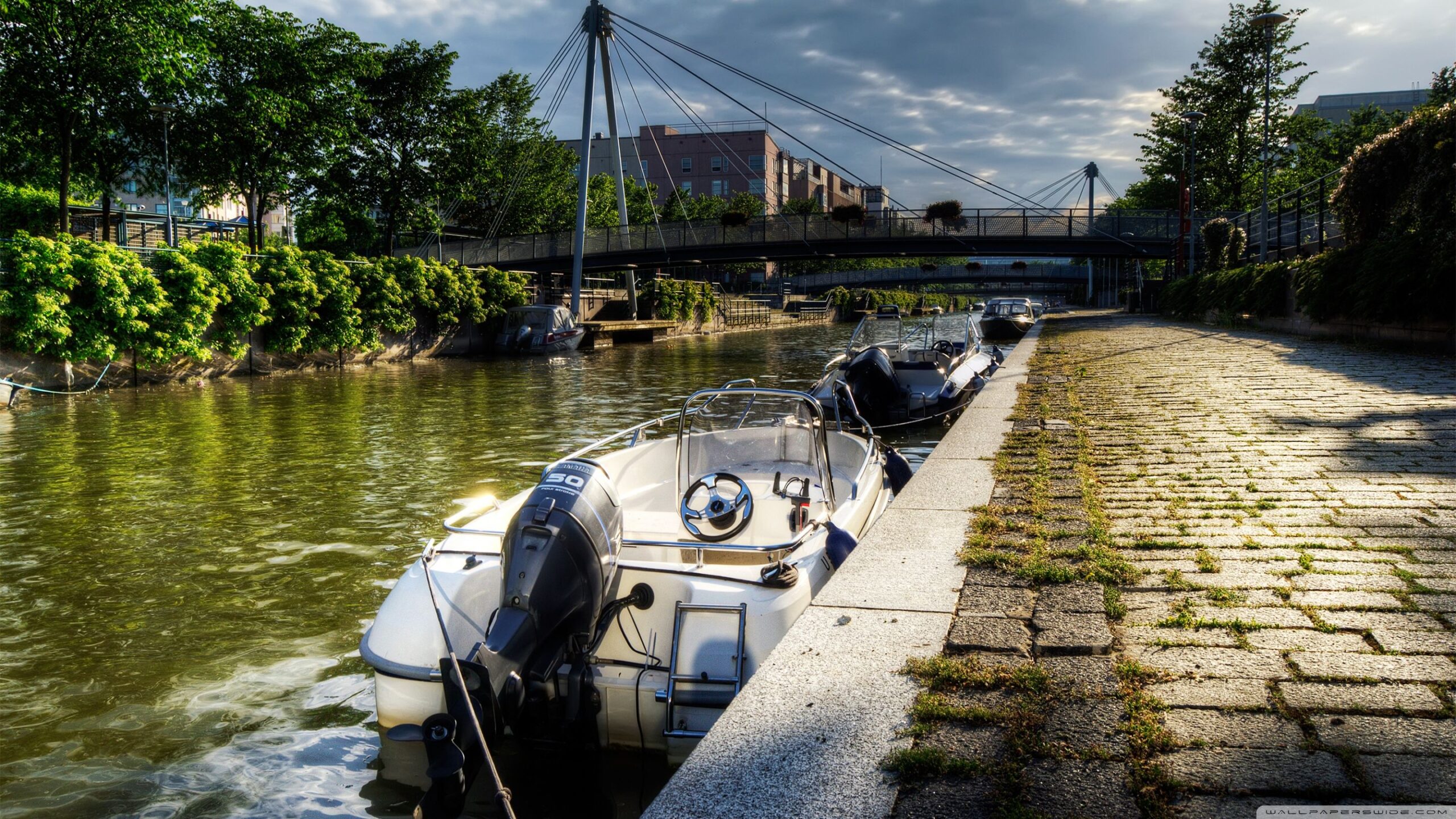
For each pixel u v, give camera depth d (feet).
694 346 139.74
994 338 109.19
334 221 154.51
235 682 15.99
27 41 81.71
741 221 149.18
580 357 112.47
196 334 72.43
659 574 14.94
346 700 15.31
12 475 34.53
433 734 10.70
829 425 32.81
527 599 12.96
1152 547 15.25
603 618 14.37
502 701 12.17
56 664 16.75
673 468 26.27
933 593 13.35
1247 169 175.94
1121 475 21.13
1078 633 11.51
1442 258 45.24
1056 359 56.80
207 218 169.89
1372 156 55.21
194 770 12.91
